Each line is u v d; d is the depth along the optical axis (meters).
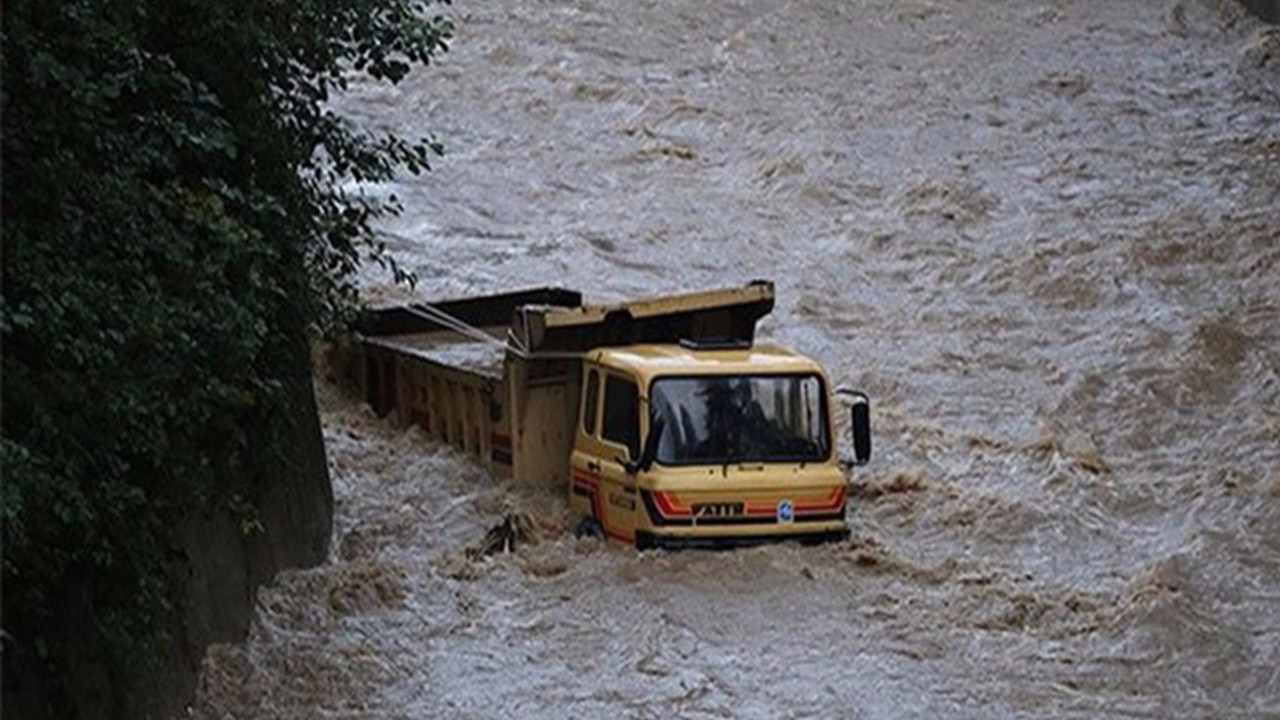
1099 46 112.19
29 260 33.47
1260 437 68.69
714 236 89.62
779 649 49.97
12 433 33.50
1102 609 53.62
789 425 54.84
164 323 36.06
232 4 43.19
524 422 58.06
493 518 57.09
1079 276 83.88
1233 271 85.56
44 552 34.78
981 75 108.75
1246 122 103.19
